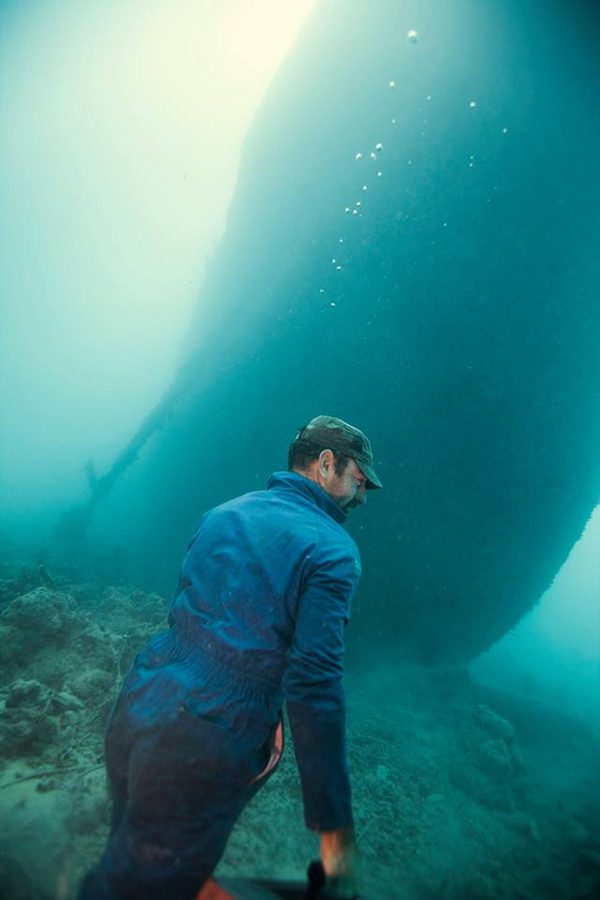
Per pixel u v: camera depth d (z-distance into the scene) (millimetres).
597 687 10438
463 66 5594
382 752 4051
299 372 7801
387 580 6535
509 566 6676
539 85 5051
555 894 2434
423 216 6262
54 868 1499
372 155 6730
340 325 7262
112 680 3240
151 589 7926
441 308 6223
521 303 5746
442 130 5902
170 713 776
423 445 6457
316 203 7750
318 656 763
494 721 5043
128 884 658
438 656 6812
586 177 5059
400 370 6590
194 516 9680
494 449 6238
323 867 715
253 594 872
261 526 967
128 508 13367
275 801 2643
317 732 726
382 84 6453
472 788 3834
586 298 5492
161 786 720
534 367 5895
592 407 6027
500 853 2887
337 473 1196
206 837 722
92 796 1999
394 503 6520
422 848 2764
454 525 6477
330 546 909
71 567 8250
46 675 3334
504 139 5438
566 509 6684
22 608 3602
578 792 4102
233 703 796
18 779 2176
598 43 4520
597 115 4754
